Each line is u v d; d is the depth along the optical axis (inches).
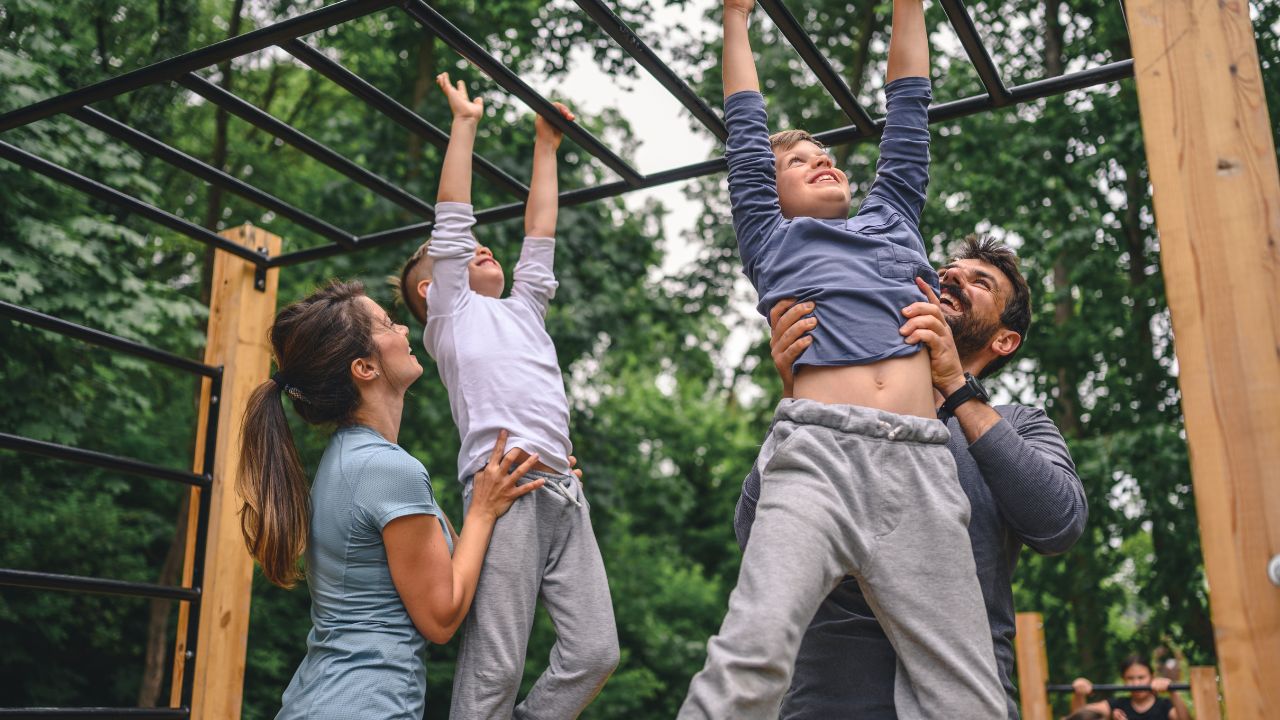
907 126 84.2
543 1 374.9
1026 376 411.8
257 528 80.1
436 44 402.3
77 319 311.0
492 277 99.6
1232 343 53.0
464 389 90.0
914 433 68.2
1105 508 367.9
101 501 393.1
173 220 122.2
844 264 74.1
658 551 632.4
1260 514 50.9
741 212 81.2
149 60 370.0
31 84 306.7
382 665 76.3
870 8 439.2
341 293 87.6
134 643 422.6
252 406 84.0
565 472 89.4
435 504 82.1
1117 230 400.2
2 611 364.8
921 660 64.9
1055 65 402.0
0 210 298.8
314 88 462.9
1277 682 49.3
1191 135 55.9
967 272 89.3
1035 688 219.0
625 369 588.1
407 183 399.9
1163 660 266.2
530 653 447.8
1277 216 53.7
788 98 445.1
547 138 106.7
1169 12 57.7
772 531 64.4
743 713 58.9
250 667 414.0
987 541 76.4
